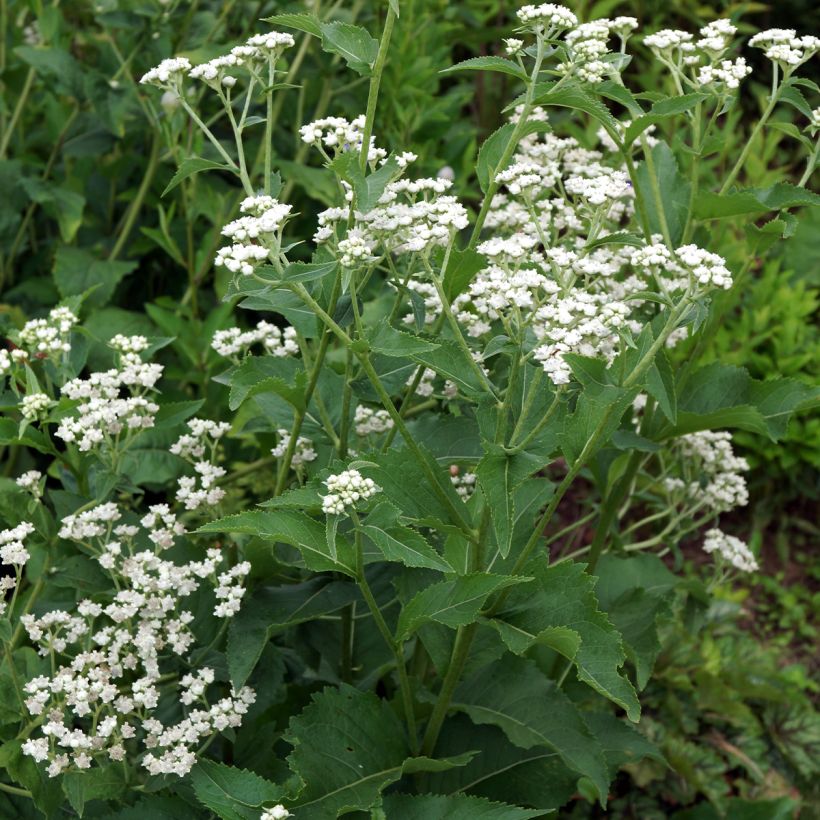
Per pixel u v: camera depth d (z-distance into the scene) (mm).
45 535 653
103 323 973
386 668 707
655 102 625
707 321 704
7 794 661
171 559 677
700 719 929
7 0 1096
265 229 522
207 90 1060
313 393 655
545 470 1213
